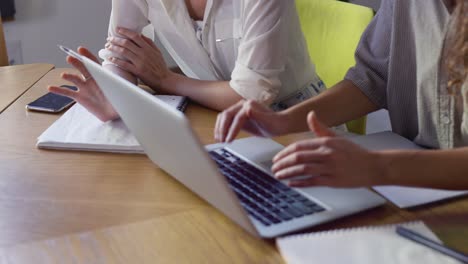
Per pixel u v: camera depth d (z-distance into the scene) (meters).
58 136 1.15
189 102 1.45
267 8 1.40
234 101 1.38
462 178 0.86
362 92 1.28
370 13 1.64
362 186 0.82
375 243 0.74
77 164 1.06
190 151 0.77
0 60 1.95
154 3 1.59
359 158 0.82
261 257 0.75
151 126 0.87
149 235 0.81
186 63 1.72
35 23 2.78
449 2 1.07
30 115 1.32
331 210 0.84
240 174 0.94
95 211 0.88
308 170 0.80
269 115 1.08
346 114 1.26
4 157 1.08
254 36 1.41
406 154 0.85
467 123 1.08
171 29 1.62
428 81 1.17
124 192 0.94
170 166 0.95
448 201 0.89
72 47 2.88
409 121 1.28
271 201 0.86
